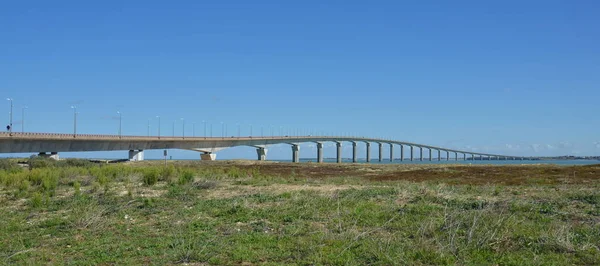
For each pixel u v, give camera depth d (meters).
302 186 26.81
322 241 12.77
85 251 12.63
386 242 12.37
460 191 23.06
